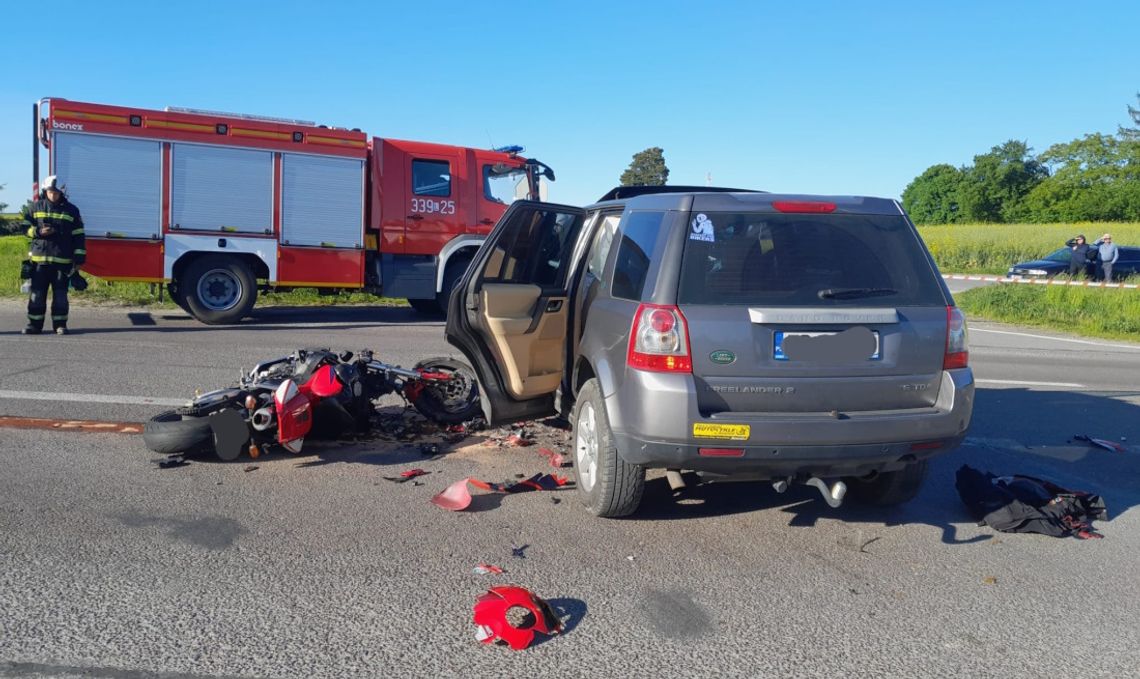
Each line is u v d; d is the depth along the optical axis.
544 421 7.07
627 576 4.08
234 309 13.24
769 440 4.15
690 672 3.22
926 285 4.50
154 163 12.77
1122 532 4.91
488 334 5.55
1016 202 76.75
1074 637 3.60
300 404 5.64
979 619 3.75
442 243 14.60
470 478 5.55
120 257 12.72
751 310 4.21
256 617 3.54
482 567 4.09
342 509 4.89
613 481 4.60
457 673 3.16
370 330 13.07
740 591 3.96
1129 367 11.90
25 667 3.08
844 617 3.72
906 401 4.38
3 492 4.96
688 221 4.41
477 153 14.76
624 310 4.51
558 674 3.17
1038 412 8.29
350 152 13.91
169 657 3.20
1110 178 70.19
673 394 4.14
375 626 3.50
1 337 10.74
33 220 10.98
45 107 12.57
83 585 3.79
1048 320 18.61
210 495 5.05
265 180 13.41
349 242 14.01
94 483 5.18
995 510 4.94
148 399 7.40
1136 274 26.06
